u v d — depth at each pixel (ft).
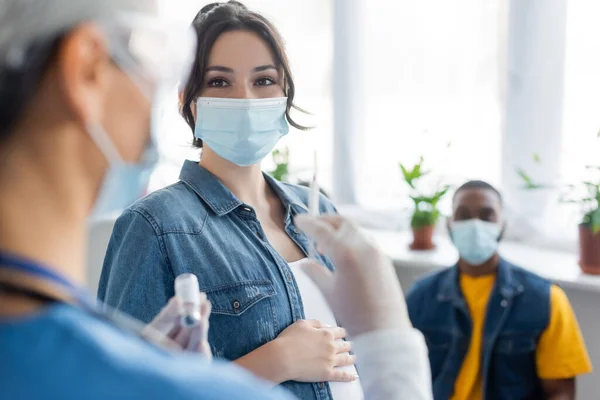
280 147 10.36
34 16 1.53
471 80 9.29
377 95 10.11
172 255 4.12
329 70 10.45
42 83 1.56
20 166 1.55
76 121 1.61
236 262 4.28
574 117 8.64
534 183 8.98
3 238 1.51
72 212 1.65
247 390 1.48
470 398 6.88
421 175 9.21
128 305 4.07
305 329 4.26
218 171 4.61
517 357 6.75
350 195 10.62
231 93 4.40
